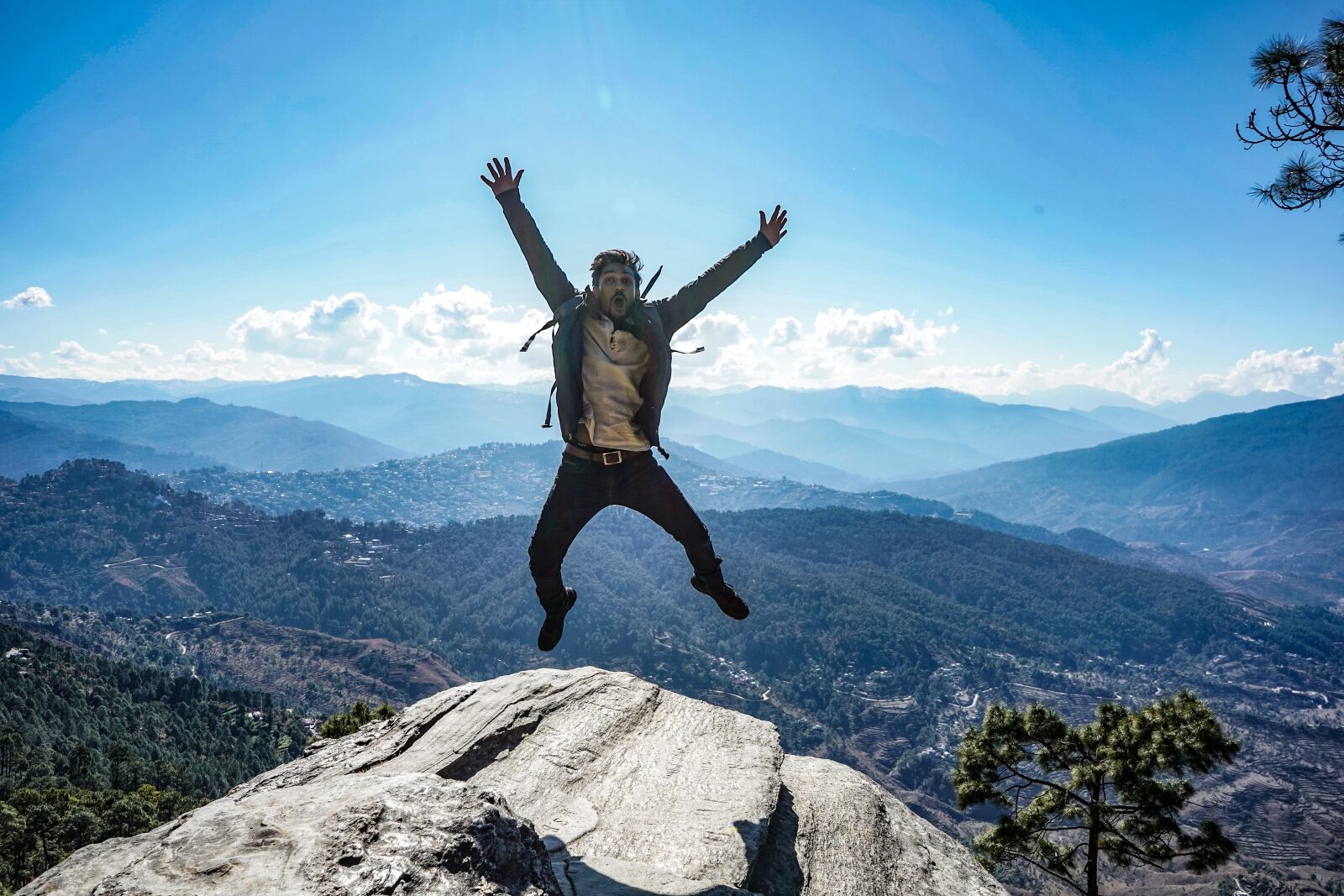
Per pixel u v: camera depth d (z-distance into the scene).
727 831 3.40
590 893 2.66
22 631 193.50
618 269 3.45
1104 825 12.82
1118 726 13.21
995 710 14.13
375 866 1.67
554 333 3.55
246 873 1.65
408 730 4.60
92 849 1.88
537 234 3.70
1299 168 8.24
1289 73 8.20
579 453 3.55
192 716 175.75
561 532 3.69
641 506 3.65
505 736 4.36
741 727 4.70
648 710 4.77
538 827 3.37
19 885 64.38
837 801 4.05
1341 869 197.38
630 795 3.75
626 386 3.52
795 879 3.30
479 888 1.73
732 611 4.03
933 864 3.79
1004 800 14.05
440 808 1.95
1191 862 12.49
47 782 101.44
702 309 3.71
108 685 179.12
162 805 88.19
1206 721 12.49
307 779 4.07
